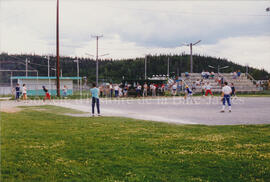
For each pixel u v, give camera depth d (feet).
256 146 23.20
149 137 27.04
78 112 52.95
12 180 15.51
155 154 20.83
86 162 18.78
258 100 91.50
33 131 30.17
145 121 38.75
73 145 23.48
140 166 18.13
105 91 125.70
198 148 22.52
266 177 16.16
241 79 163.32
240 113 50.24
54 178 15.99
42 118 42.39
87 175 16.49
